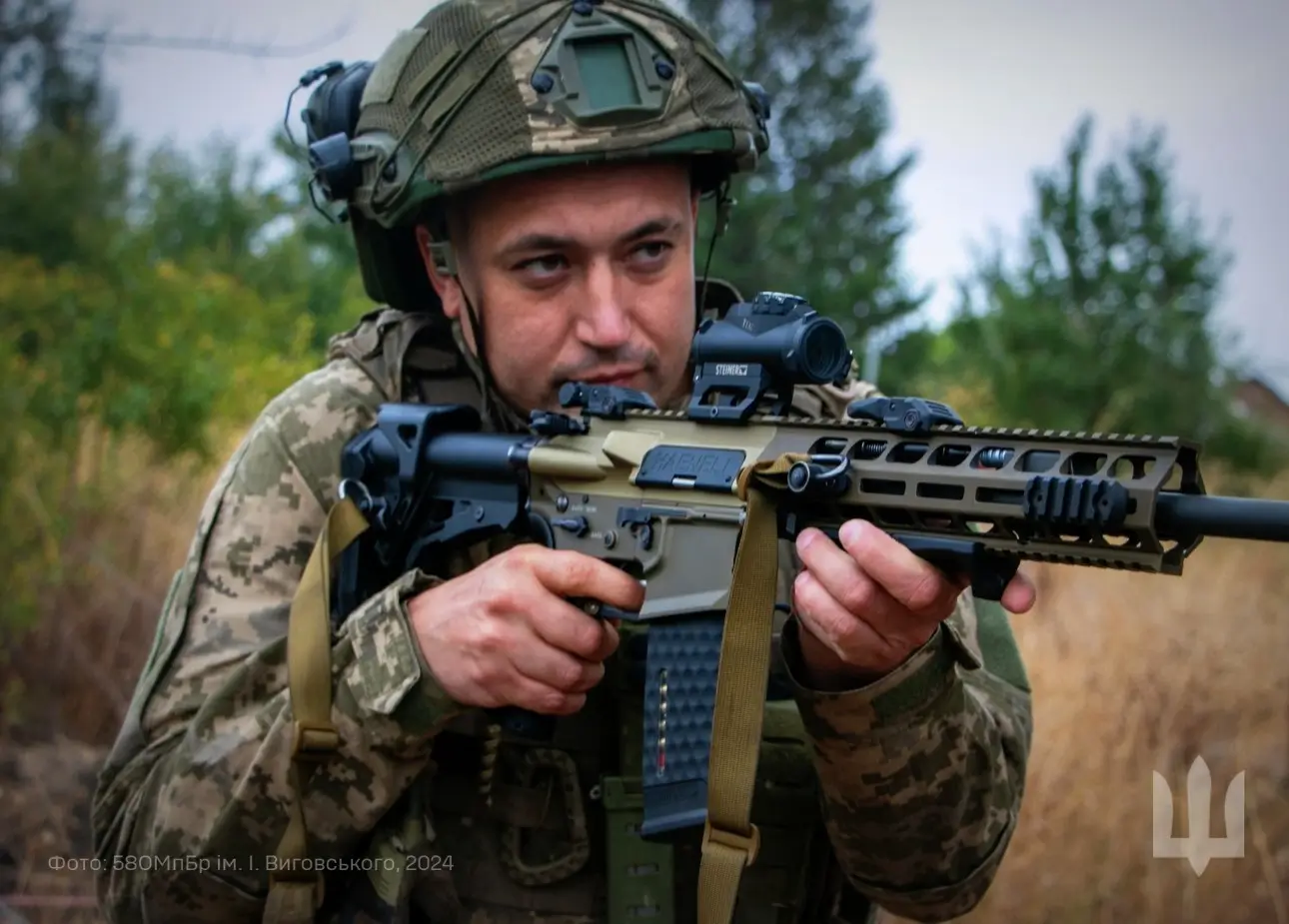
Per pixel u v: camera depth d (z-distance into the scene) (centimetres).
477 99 208
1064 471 140
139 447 653
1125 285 712
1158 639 457
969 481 145
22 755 425
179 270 758
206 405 653
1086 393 710
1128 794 375
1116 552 137
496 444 204
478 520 207
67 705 458
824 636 156
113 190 846
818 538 155
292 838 192
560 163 201
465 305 223
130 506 596
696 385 182
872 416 160
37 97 819
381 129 225
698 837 171
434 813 212
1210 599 493
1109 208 724
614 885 203
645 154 203
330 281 884
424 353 237
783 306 174
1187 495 133
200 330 701
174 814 198
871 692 166
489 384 224
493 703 184
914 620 153
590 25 207
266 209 906
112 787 213
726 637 162
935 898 193
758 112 235
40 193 788
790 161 948
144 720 212
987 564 146
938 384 834
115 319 675
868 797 177
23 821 385
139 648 488
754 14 983
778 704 209
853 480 156
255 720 198
